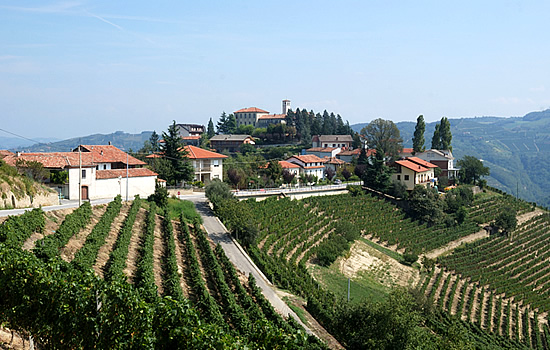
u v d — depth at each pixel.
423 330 40.72
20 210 46.94
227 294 39.91
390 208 100.44
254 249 61.72
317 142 180.75
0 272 23.27
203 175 104.81
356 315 40.66
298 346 25.23
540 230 108.00
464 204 111.94
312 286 55.44
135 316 20.64
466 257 87.12
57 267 24.97
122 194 72.81
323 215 87.19
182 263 47.69
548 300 77.56
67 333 21.31
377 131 147.38
